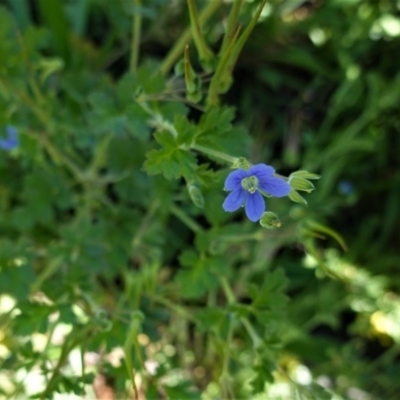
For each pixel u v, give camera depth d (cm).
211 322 30
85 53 44
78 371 39
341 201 47
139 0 34
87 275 31
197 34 24
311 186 21
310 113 49
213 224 31
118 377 32
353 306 46
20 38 32
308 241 29
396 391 47
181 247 45
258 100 48
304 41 48
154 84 28
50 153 38
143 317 27
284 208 43
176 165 23
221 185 30
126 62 47
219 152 23
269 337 29
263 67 47
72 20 45
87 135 36
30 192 36
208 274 30
